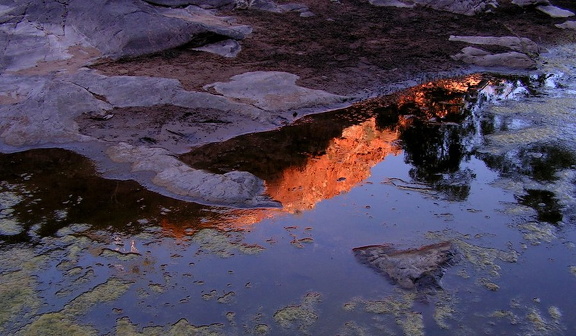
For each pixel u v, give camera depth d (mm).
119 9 7391
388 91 6738
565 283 3781
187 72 6602
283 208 4473
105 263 3852
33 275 3727
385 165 5203
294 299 3592
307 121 5926
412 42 8328
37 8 7594
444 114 6277
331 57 7520
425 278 3729
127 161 4953
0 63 6508
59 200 4457
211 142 5375
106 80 6137
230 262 3898
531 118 6227
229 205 4465
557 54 8352
